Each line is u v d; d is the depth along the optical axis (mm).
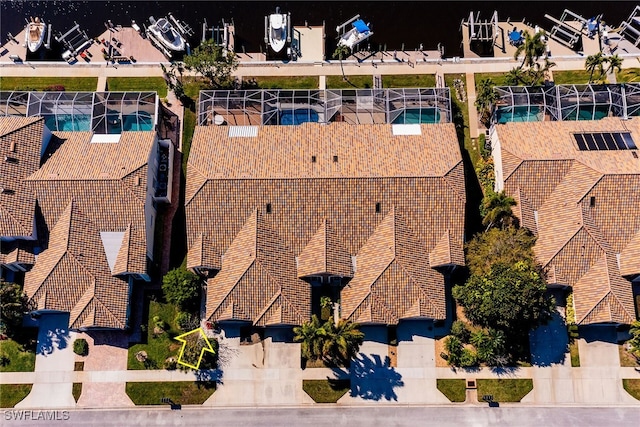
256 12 75500
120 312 57844
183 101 69438
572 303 59031
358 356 59469
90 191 58531
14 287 56250
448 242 58062
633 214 58219
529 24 73938
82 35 73625
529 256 57062
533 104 64938
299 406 58562
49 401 58781
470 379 58688
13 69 71375
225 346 59812
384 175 57906
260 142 61781
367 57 72438
